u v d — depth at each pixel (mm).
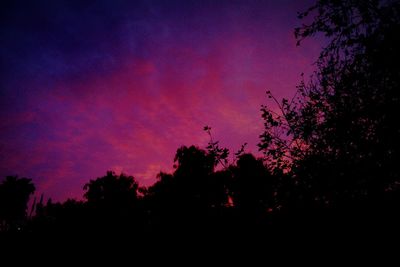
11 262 15750
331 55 7395
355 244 8281
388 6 6367
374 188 6926
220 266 11391
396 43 6145
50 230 20625
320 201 8039
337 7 6957
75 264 15016
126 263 14039
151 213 26969
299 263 9266
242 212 11922
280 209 9172
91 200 29562
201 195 22500
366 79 6699
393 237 7578
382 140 6473
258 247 10875
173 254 13500
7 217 61719
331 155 7203
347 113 6852
